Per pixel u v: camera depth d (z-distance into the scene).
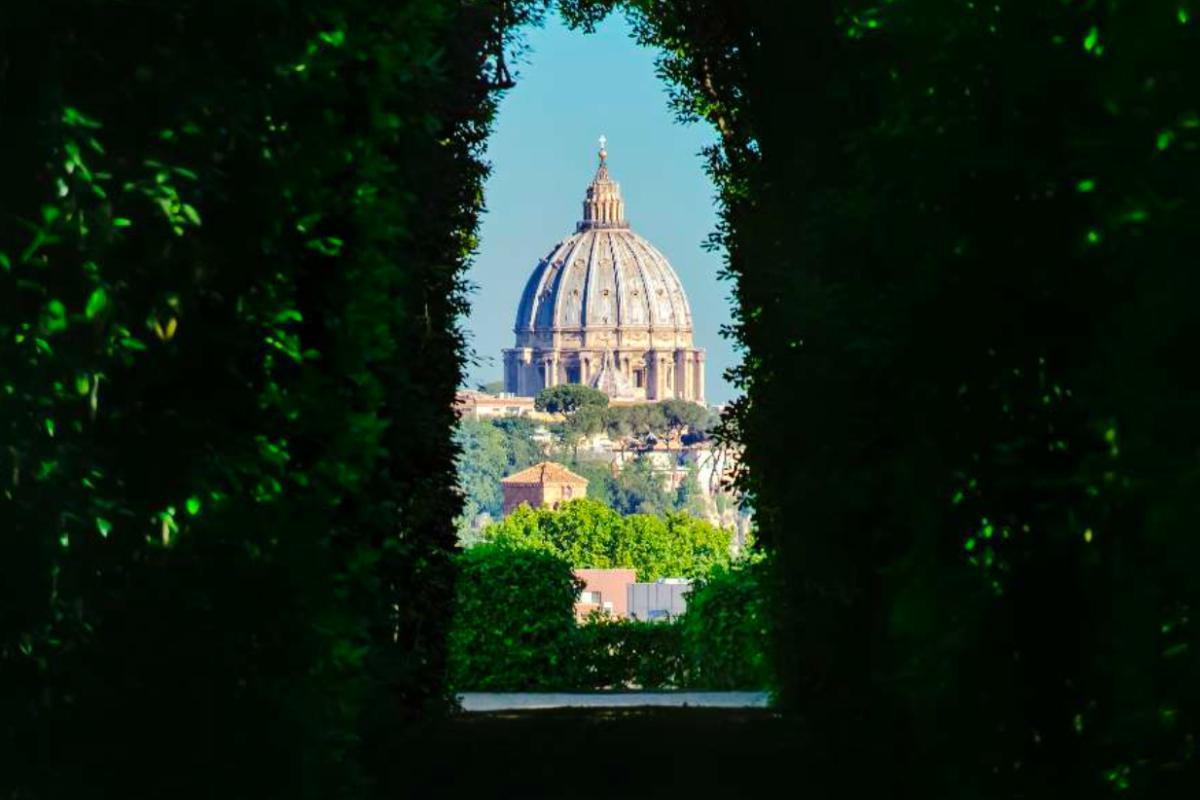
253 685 30.75
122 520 28.50
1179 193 22.00
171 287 29.23
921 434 35.34
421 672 67.62
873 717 49.66
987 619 33.66
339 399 34.69
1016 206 31.55
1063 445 32.06
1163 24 22.36
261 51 29.14
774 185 62.09
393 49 38.62
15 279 25.30
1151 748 24.30
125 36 27.17
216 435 30.30
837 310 41.09
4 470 24.89
